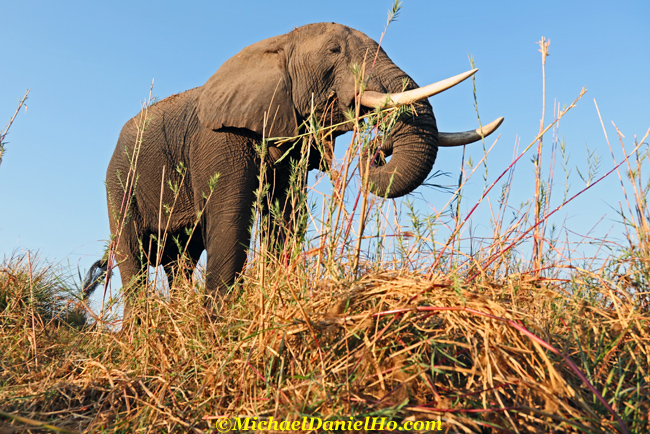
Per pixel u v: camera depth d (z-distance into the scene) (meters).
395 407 1.89
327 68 5.93
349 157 3.20
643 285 2.85
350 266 2.98
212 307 3.43
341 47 5.95
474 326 2.14
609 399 2.04
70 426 2.38
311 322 2.36
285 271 2.86
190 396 2.55
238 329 2.85
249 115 5.95
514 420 1.92
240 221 5.88
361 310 2.42
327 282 2.79
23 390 2.82
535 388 1.89
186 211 6.77
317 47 5.99
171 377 2.73
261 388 2.39
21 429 2.22
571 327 2.37
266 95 6.00
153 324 3.31
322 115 5.95
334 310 2.40
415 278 2.61
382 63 5.73
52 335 4.22
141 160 6.98
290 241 3.21
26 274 6.00
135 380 2.75
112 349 3.47
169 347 3.16
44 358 3.69
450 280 2.55
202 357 2.85
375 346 2.22
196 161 6.25
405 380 2.00
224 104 6.09
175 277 4.11
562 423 1.85
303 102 5.99
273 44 6.28
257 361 2.44
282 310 2.63
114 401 2.60
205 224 6.22
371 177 5.04
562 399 1.97
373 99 5.39
